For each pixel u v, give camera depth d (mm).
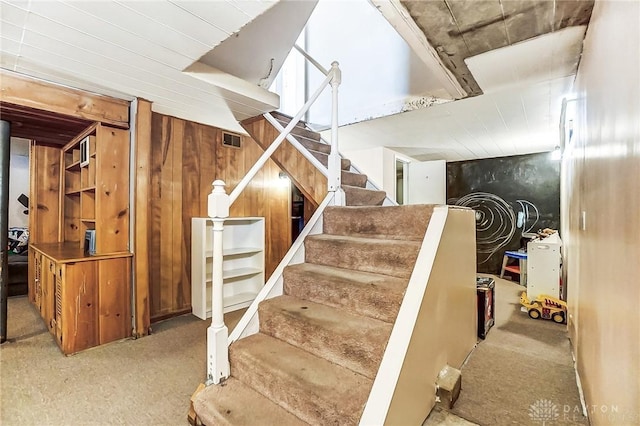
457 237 2105
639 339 909
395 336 1403
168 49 1841
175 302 3250
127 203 2707
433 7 1626
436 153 5211
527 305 3287
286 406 1451
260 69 2691
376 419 1152
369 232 2277
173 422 1590
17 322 2965
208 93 2516
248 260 3957
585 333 1766
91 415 1631
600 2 1427
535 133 3926
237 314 3314
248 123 3303
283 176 4434
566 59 2072
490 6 1607
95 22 1557
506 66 2203
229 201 1725
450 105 2992
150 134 2742
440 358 1779
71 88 2389
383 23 3396
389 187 4879
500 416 1648
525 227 5184
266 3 1463
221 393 1595
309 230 2428
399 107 3244
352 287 1782
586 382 1691
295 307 1884
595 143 1543
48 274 2777
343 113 3742
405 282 1749
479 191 5617
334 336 1556
